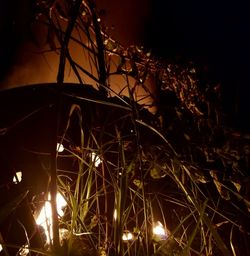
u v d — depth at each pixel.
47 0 1.32
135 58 1.63
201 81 1.67
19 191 1.16
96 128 1.28
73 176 1.34
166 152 1.21
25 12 1.28
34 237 1.14
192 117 1.36
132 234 1.15
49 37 1.34
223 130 1.29
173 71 1.69
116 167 1.27
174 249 1.15
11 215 1.15
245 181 1.26
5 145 1.28
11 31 1.30
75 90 1.36
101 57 1.42
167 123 1.32
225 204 1.38
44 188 1.20
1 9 1.29
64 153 1.36
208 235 1.28
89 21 1.50
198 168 1.22
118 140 1.18
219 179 1.29
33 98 1.36
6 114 1.34
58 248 0.90
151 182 1.32
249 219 1.31
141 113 1.36
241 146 1.27
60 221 1.16
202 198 1.38
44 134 1.30
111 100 1.37
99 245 1.11
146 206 1.17
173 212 1.36
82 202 1.12
